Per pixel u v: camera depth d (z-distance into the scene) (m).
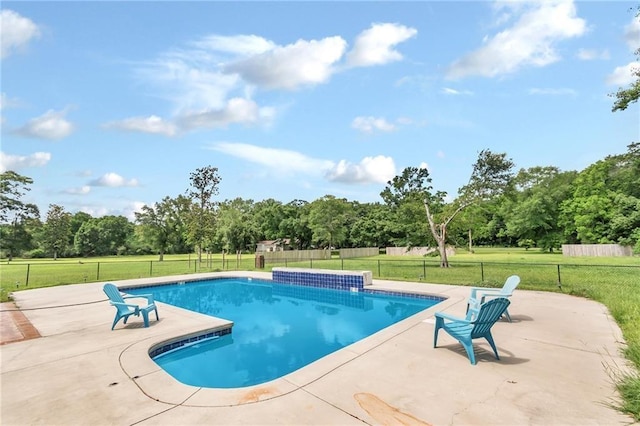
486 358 4.23
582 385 3.37
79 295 10.36
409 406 2.97
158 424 2.77
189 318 7.09
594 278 12.29
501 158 19.02
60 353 4.77
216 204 23.81
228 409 3.02
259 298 11.96
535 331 5.42
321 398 3.18
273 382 3.60
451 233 21.39
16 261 40.38
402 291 10.48
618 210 30.22
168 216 35.66
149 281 13.95
